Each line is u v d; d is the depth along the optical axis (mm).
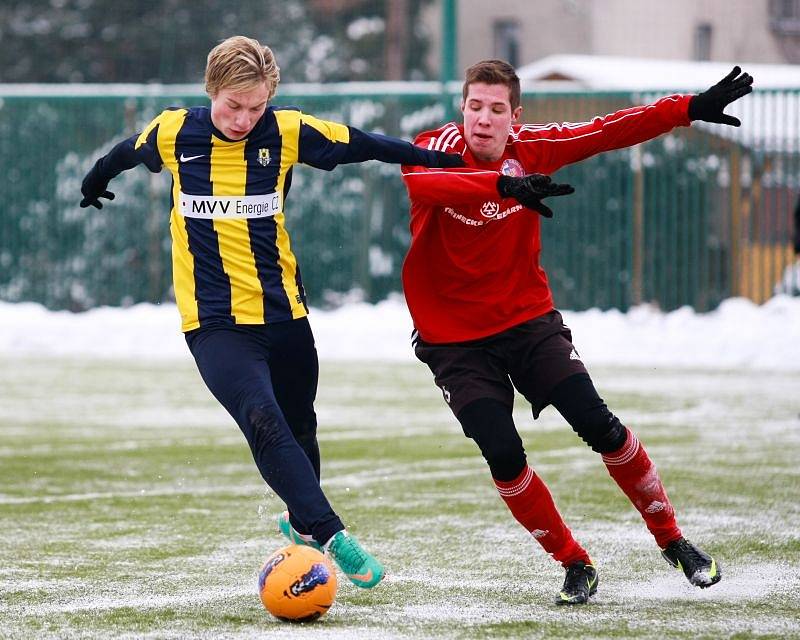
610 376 54562
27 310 75500
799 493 27859
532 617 17188
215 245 18609
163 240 75938
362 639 15867
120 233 76125
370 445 36312
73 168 76562
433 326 19281
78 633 16328
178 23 93188
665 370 57094
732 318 64875
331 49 94562
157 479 30969
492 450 18188
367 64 94500
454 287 19172
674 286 68938
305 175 73875
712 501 26844
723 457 33188
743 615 17312
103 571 20562
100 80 100625
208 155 18625
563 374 18656
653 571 20453
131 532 24250
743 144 67812
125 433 39500
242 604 18094
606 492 28250
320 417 42844
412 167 18906
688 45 83562
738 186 68000
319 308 73875
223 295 18547
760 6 82438
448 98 72000
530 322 19125
